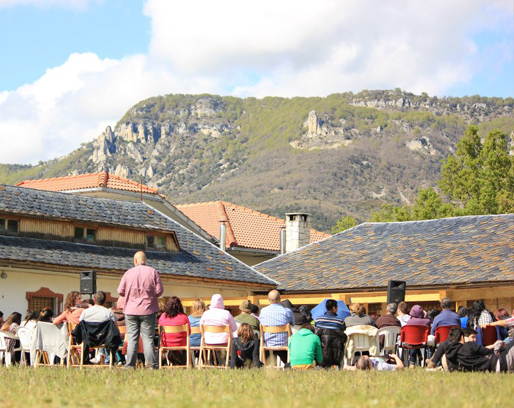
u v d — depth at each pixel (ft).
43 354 61.36
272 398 31.78
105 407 30.12
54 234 93.81
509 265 92.12
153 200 148.77
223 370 48.42
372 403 30.17
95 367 53.52
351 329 55.93
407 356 62.44
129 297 52.08
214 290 106.73
